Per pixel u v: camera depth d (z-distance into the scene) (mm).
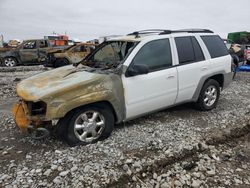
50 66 17219
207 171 4113
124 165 4027
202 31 6715
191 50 6125
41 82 4836
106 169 3973
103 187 3646
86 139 4773
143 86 5238
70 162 4160
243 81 11336
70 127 4598
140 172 4000
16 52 18812
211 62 6426
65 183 3672
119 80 4953
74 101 4457
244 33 30297
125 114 5148
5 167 4137
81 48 17391
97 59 5852
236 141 5215
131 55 5152
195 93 6230
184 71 5855
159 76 5438
